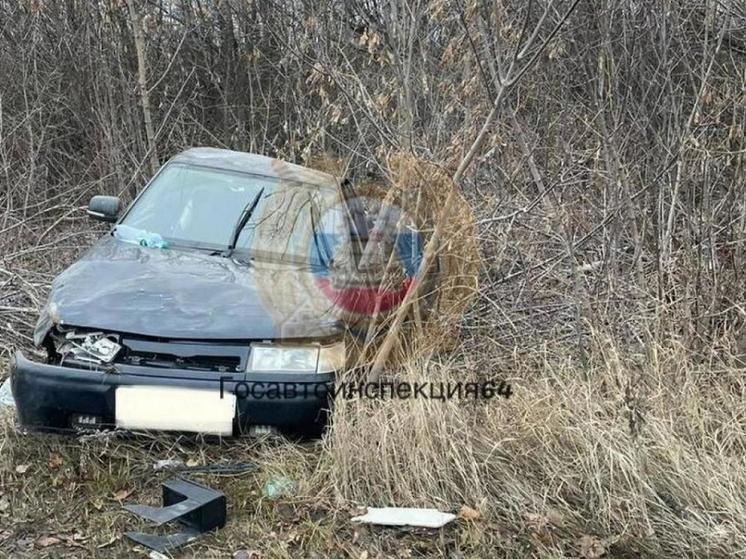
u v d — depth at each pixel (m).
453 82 4.14
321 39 4.70
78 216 6.73
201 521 2.75
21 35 8.84
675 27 4.48
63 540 2.69
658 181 4.30
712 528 2.86
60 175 8.41
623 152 4.45
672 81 4.52
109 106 8.55
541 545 2.77
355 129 4.54
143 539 2.68
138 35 7.25
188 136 9.44
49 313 3.20
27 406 3.00
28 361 3.04
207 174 4.51
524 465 3.15
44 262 5.53
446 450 3.12
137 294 3.29
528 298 4.48
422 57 4.04
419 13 3.93
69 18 8.84
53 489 2.97
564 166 4.55
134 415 2.96
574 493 3.05
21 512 2.83
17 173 7.46
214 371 3.03
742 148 4.18
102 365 3.01
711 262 4.07
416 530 2.83
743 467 3.13
